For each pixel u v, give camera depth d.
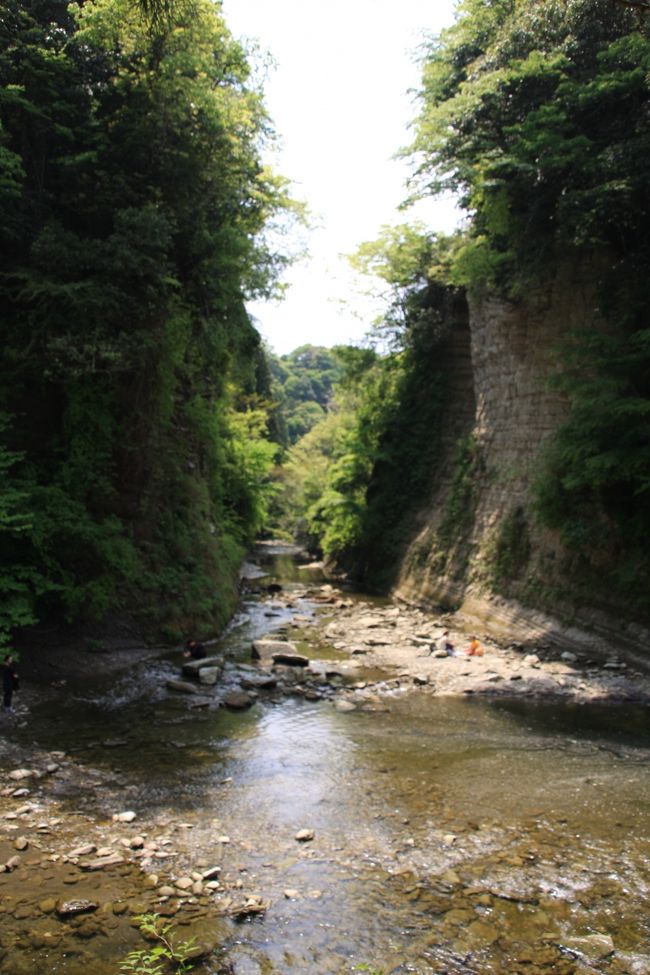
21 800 9.15
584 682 15.43
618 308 19.06
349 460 37.09
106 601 16.52
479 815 8.94
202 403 24.75
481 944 6.14
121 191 17.66
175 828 8.45
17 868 7.34
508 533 22.45
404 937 6.24
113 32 17.50
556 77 20.00
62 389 17.39
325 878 7.28
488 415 25.75
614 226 19.09
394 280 35.03
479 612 22.53
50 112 17.52
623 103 18.88
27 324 16.67
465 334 32.62
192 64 18.00
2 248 16.89
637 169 17.67
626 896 6.96
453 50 26.47
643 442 16.89
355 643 19.77
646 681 15.30
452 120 22.55
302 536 61.31
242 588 31.36
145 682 15.02
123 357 16.91
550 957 5.96
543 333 22.31
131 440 18.44
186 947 5.80
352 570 37.03
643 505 17.33
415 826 8.59
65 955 5.86
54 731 11.97
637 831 8.47
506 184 20.20
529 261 20.91
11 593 14.85
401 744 11.75
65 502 16.17
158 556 19.17
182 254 19.94
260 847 8.00
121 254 15.99
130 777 10.07
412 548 30.39
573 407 18.83
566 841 8.20
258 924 6.40
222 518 30.03
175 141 18.67
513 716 13.41
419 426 34.44
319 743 11.72
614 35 19.94
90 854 7.71
